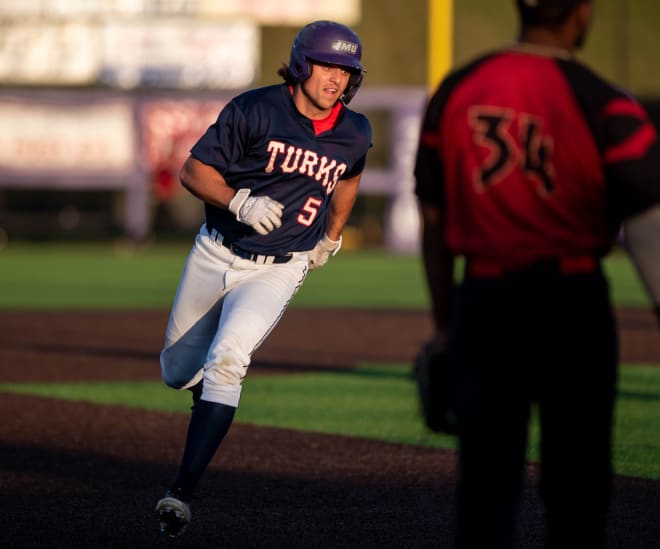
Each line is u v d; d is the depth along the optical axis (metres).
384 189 104.94
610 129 10.55
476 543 10.95
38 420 26.17
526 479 20.23
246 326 16.20
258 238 16.88
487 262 11.07
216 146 16.22
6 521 17.28
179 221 107.56
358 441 23.92
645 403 28.67
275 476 20.62
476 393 11.10
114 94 103.50
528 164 10.80
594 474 11.07
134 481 20.11
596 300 10.91
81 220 109.69
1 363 36.00
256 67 103.75
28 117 103.06
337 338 43.12
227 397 15.93
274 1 104.12
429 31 104.88
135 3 103.31
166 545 16.11
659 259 10.66
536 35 11.12
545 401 11.30
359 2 105.06
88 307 54.19
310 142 16.55
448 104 11.16
